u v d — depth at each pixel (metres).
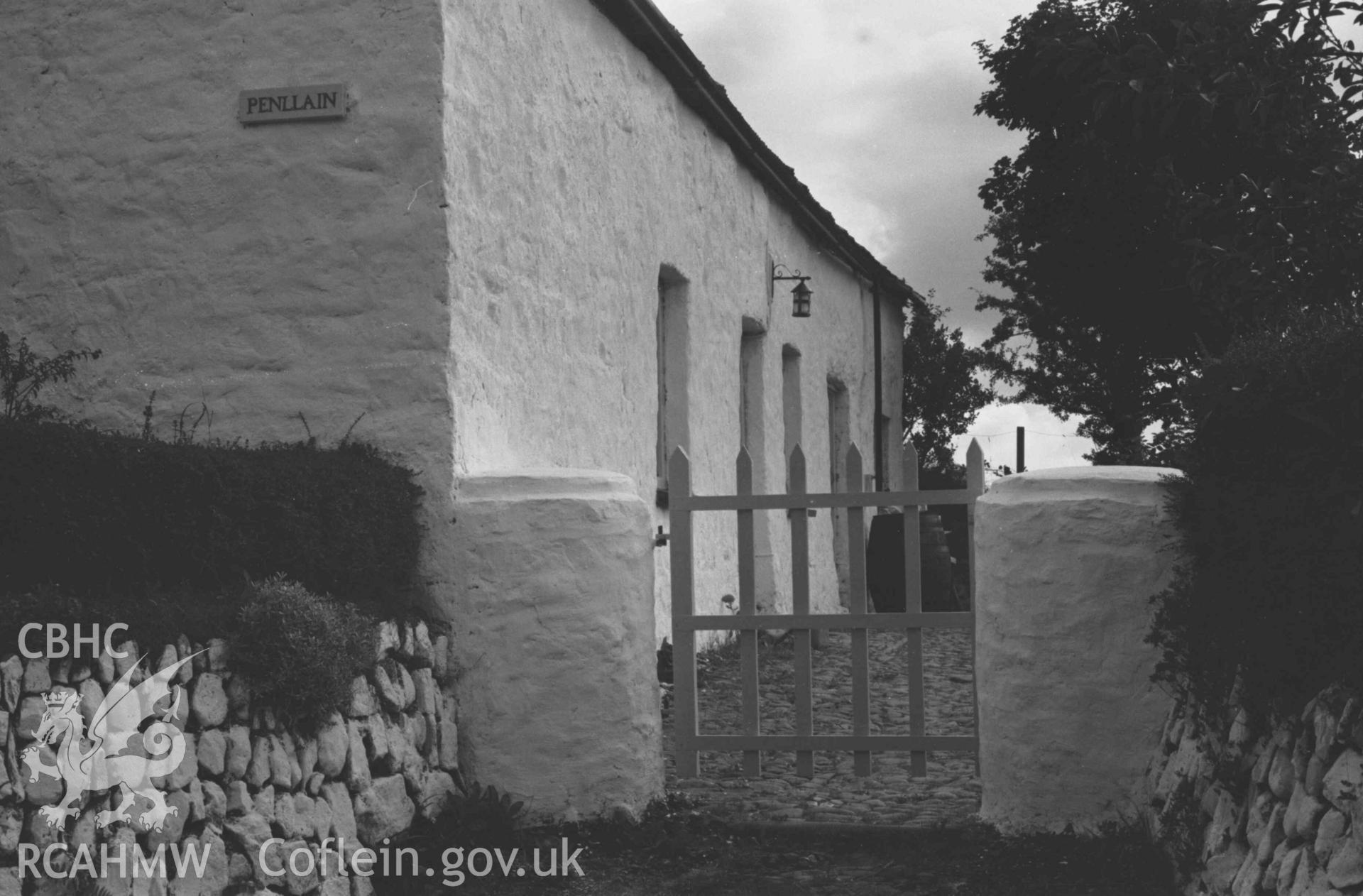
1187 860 4.73
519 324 7.38
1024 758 5.87
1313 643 3.89
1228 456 4.66
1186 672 5.16
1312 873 3.59
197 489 5.10
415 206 6.61
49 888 3.80
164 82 6.93
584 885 5.49
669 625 10.33
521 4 7.54
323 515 5.61
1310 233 4.77
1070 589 5.81
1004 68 17.78
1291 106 4.71
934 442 28.17
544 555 6.25
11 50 7.15
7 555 4.69
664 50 9.77
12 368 6.57
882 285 18.34
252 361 6.73
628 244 9.29
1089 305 18.38
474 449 6.74
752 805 6.51
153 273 6.89
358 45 6.70
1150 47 4.85
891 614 6.45
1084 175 17.16
